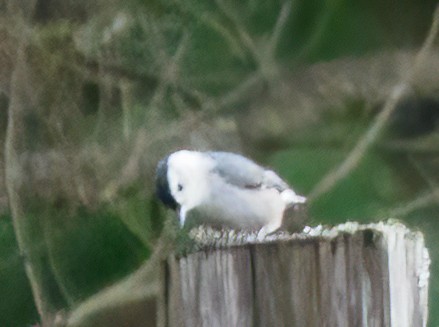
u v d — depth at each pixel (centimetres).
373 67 1443
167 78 1283
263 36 1445
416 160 1388
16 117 1166
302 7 1485
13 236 1152
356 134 1391
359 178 1322
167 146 1240
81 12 1259
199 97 1338
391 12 1506
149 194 1173
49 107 1190
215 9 1391
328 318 359
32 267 1141
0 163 1171
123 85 1265
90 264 1161
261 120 1367
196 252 363
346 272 361
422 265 379
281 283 359
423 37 1498
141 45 1292
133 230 1166
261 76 1404
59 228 1159
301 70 1445
